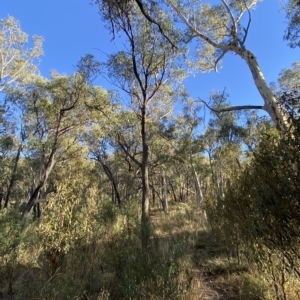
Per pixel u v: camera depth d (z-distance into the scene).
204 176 22.34
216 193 7.39
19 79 14.00
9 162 19.36
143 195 8.98
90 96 13.00
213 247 8.25
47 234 4.91
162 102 12.66
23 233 5.95
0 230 5.32
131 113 12.49
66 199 5.18
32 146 13.27
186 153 16.94
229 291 5.00
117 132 13.96
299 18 9.02
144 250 4.83
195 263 6.50
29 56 13.62
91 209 5.82
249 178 3.56
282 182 2.73
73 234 5.06
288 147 2.76
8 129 15.58
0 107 13.59
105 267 5.10
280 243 2.99
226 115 14.88
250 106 8.03
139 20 8.93
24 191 31.75
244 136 13.18
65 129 14.29
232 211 4.85
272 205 2.83
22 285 4.32
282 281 3.61
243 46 8.84
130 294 3.89
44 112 14.21
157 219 16.64
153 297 3.88
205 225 11.17
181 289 4.10
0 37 12.34
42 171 16.42
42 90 13.60
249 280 4.90
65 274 4.44
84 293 4.10
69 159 16.72
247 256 5.39
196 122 16.66
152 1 8.58
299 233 2.79
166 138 16.53
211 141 16.66
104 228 7.02
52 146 13.88
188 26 10.33
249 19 9.13
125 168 23.11
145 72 9.85
